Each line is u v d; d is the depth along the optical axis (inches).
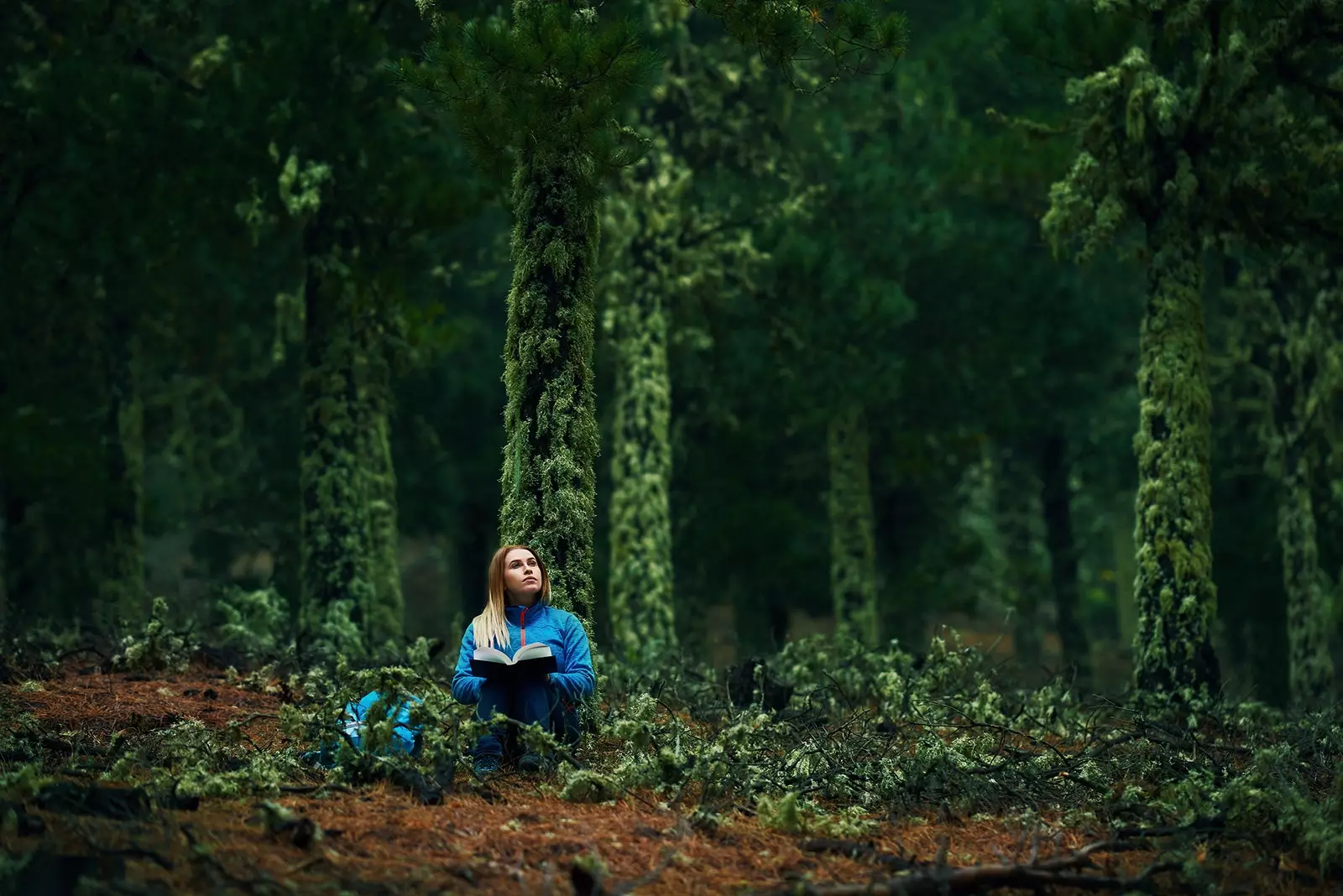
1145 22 464.4
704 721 353.7
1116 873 211.2
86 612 715.4
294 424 853.2
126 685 360.5
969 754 281.9
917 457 872.3
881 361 727.1
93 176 525.7
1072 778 265.6
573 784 238.5
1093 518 1179.3
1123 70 439.5
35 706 318.0
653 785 248.5
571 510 305.9
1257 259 498.3
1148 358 450.0
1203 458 441.1
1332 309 637.9
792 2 308.7
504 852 204.5
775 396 747.4
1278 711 413.7
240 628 467.2
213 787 227.1
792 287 692.7
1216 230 454.3
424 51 313.6
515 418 311.3
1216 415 847.1
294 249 675.4
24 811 205.2
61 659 398.6
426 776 239.1
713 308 721.6
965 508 1194.0
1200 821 228.8
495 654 259.3
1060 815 252.5
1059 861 200.2
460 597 1109.7
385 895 180.2
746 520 829.2
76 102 524.7
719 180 713.0
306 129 511.2
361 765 242.7
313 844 199.3
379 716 246.7
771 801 233.8
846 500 793.6
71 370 713.0
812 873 203.8
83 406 709.3
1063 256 468.1
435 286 613.6
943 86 765.9
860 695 404.8
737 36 314.2
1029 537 1072.8
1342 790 230.5
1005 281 789.2
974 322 799.1
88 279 653.9
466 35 294.7
